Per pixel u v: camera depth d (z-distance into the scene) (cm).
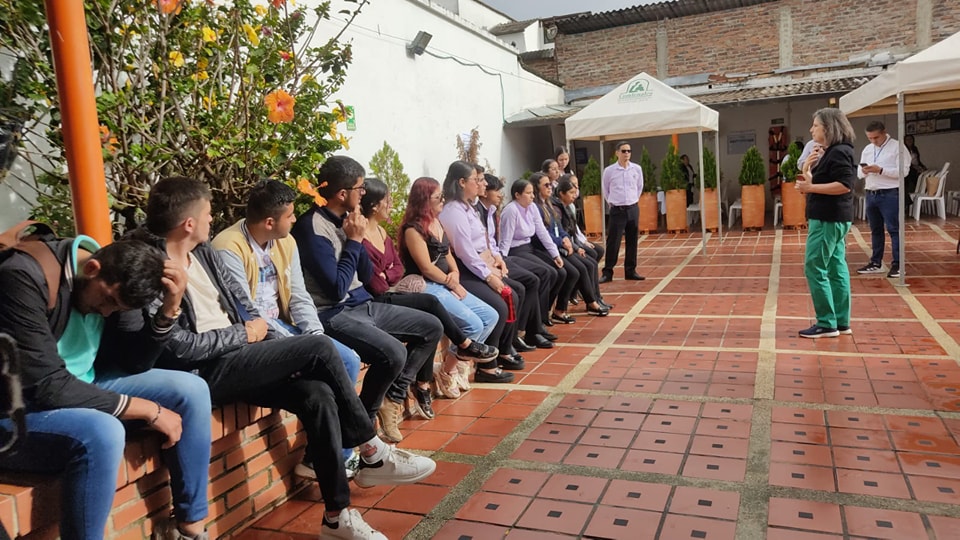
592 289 724
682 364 527
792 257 1029
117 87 405
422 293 442
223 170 441
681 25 1670
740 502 311
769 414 414
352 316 383
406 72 1026
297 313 358
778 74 1594
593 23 1714
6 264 221
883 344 547
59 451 223
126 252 235
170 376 260
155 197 285
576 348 597
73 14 270
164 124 424
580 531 295
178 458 259
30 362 219
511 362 539
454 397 480
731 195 1641
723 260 1051
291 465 346
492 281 518
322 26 823
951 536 274
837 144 553
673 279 921
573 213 771
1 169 370
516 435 406
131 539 257
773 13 1588
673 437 388
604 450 377
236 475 309
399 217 834
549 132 1681
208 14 447
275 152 433
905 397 427
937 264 880
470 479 351
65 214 409
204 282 302
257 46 442
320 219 387
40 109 408
